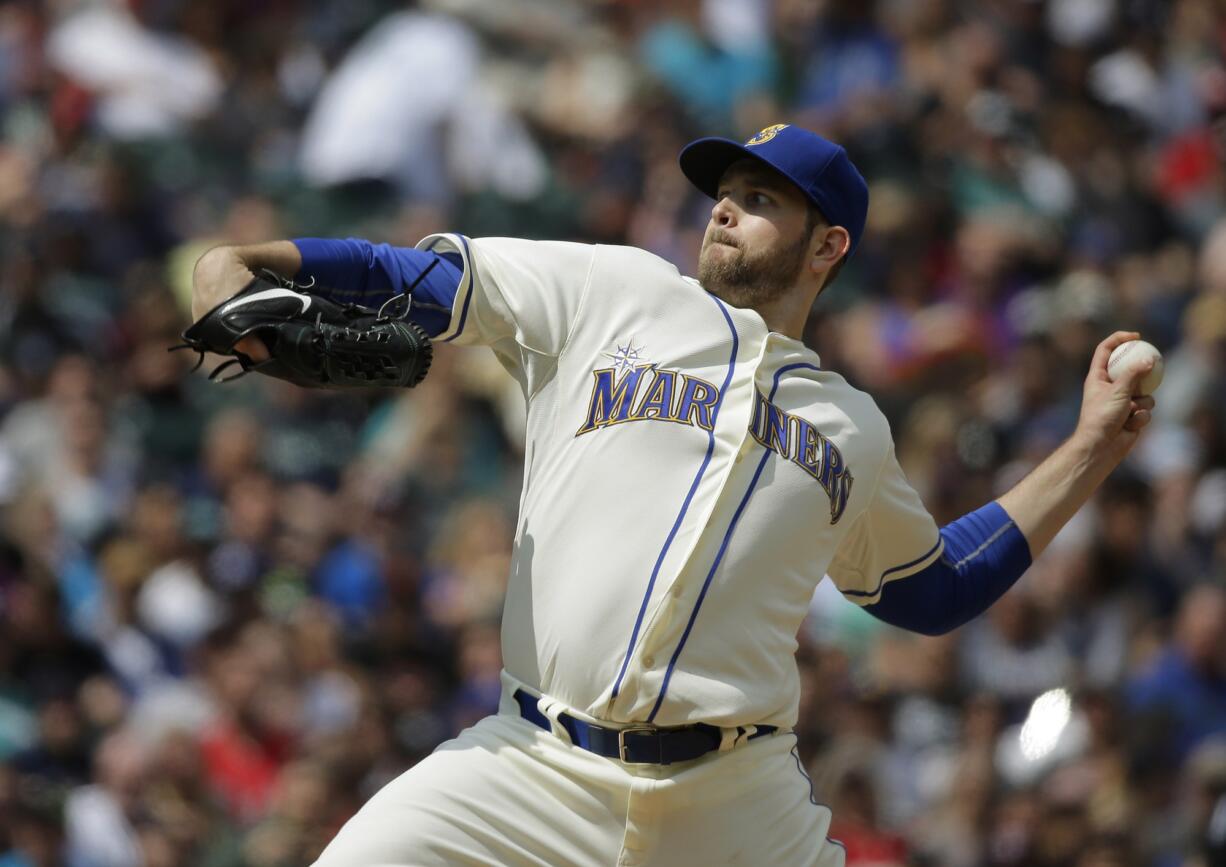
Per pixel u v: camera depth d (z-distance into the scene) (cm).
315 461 3403
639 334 1312
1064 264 3984
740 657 1282
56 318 3553
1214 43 4869
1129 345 1493
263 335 1258
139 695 2855
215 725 2761
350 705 2803
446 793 1282
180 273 3619
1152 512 3297
